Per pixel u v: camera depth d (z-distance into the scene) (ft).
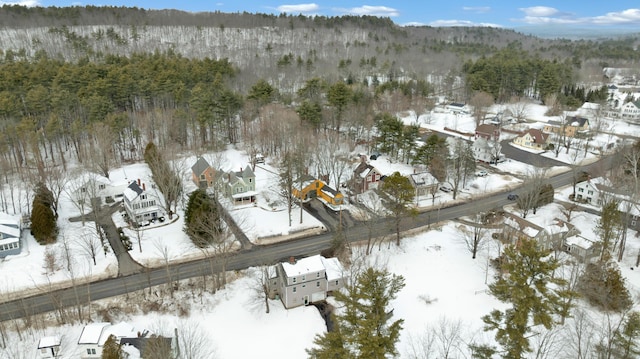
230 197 287.07
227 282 206.18
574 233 239.09
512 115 512.22
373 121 413.18
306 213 276.21
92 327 162.61
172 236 245.45
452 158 320.91
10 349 162.71
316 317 185.98
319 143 355.56
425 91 556.92
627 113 513.04
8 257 218.79
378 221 254.47
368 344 126.41
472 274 214.07
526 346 136.26
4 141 309.83
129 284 203.82
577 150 377.50
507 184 326.24
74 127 340.18
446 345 165.78
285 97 487.20
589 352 157.28
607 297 184.75
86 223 258.78
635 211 257.96
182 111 385.29
